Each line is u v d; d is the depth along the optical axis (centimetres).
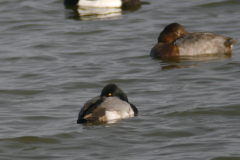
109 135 1009
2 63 1767
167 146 947
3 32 2281
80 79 1531
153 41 2059
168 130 1034
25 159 908
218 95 1295
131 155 909
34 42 2078
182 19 2409
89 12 2659
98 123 1079
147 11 2625
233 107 1173
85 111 1080
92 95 1355
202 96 1293
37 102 1298
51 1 2916
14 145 977
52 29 2309
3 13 2653
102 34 2203
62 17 2562
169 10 2609
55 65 1725
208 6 2647
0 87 1453
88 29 2289
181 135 1006
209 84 1421
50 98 1336
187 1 2791
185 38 1819
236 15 2441
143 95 1338
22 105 1272
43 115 1170
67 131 1038
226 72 1556
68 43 2056
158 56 1805
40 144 978
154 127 1054
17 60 1808
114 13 2619
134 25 2341
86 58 1822
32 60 1803
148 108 1204
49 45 2025
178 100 1265
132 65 1705
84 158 902
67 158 905
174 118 1116
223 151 906
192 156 891
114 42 2056
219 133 1005
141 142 973
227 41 1822
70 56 1855
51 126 1084
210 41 1814
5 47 2008
